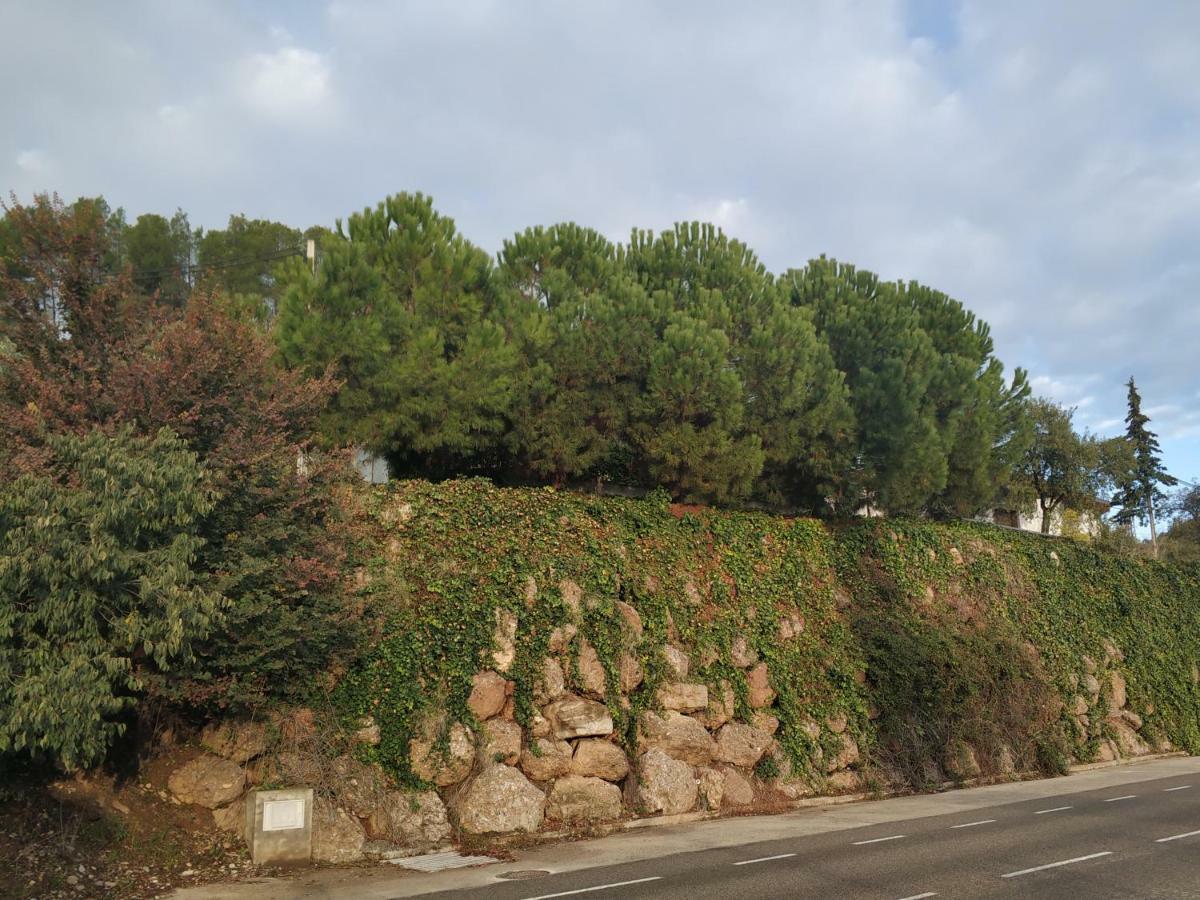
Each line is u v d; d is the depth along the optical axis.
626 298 20.91
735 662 18.42
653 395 19.77
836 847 12.63
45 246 12.38
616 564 17.30
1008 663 22.77
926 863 11.31
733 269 23.06
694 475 20.05
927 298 28.50
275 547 12.57
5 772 10.98
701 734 16.58
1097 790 19.17
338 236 18.44
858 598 22.31
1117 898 9.38
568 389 19.75
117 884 10.20
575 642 15.70
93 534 9.50
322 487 13.78
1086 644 27.25
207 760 12.31
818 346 22.55
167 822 11.51
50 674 9.34
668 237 23.56
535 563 16.06
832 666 19.80
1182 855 11.71
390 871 11.41
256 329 14.10
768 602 19.94
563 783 14.44
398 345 17.42
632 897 9.60
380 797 12.90
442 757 13.50
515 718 14.62
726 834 13.98
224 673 12.05
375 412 17.19
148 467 10.09
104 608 10.08
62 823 10.71
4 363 11.66
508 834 13.39
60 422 11.04
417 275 18.36
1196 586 33.22
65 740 9.46
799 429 22.16
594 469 21.36
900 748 19.56
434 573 15.11
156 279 31.03
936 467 24.34
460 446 18.17
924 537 24.34
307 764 12.63
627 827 14.48
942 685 20.52
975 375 25.80
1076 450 36.94
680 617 18.03
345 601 13.03
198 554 11.54
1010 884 10.05
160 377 11.77
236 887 10.41
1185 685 29.98
